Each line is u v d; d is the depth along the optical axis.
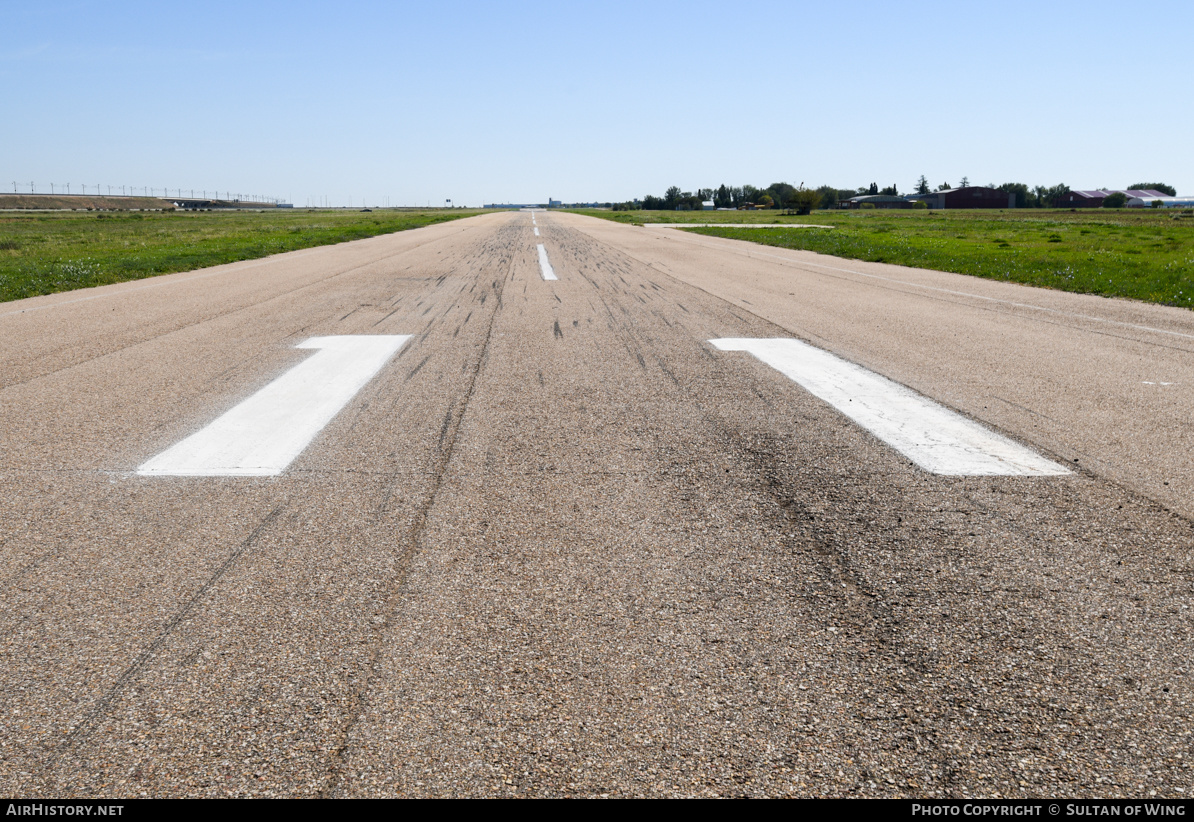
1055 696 1.62
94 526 2.47
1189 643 1.80
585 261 14.41
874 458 3.17
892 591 2.05
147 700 1.61
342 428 3.62
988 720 1.54
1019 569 2.18
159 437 3.47
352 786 1.37
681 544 2.34
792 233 27.06
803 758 1.44
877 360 5.30
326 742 1.48
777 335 6.34
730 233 27.03
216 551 2.29
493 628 1.87
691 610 1.95
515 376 4.77
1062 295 9.34
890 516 2.56
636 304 8.27
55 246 22.02
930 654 1.76
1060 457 3.18
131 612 1.95
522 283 10.41
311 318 7.27
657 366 5.08
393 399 4.19
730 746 1.47
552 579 2.12
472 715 1.56
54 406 4.05
